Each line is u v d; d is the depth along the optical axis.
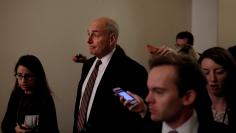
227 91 1.52
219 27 3.35
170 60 1.00
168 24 4.02
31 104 2.28
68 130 4.04
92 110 2.07
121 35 4.02
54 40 3.99
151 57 1.05
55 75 4.01
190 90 0.99
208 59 1.52
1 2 3.93
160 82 0.98
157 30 4.02
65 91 4.03
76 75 4.02
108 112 2.03
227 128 1.07
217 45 3.45
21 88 2.39
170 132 1.03
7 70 3.97
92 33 2.13
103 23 2.12
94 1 4.00
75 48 4.00
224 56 1.51
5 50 3.96
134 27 4.02
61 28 3.99
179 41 3.43
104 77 2.08
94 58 2.38
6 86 3.97
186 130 1.01
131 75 2.05
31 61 2.35
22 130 2.08
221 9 3.34
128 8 4.03
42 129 2.24
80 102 2.23
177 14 4.01
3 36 3.95
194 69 1.01
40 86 2.36
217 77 1.51
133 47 4.03
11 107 2.43
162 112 0.99
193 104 1.02
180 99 0.99
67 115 4.03
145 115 1.30
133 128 1.86
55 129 2.33
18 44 3.96
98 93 2.07
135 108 1.43
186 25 4.01
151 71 1.01
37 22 3.97
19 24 3.96
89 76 2.26
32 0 3.96
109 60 2.14
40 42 3.98
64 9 3.98
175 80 0.97
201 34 3.87
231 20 3.32
